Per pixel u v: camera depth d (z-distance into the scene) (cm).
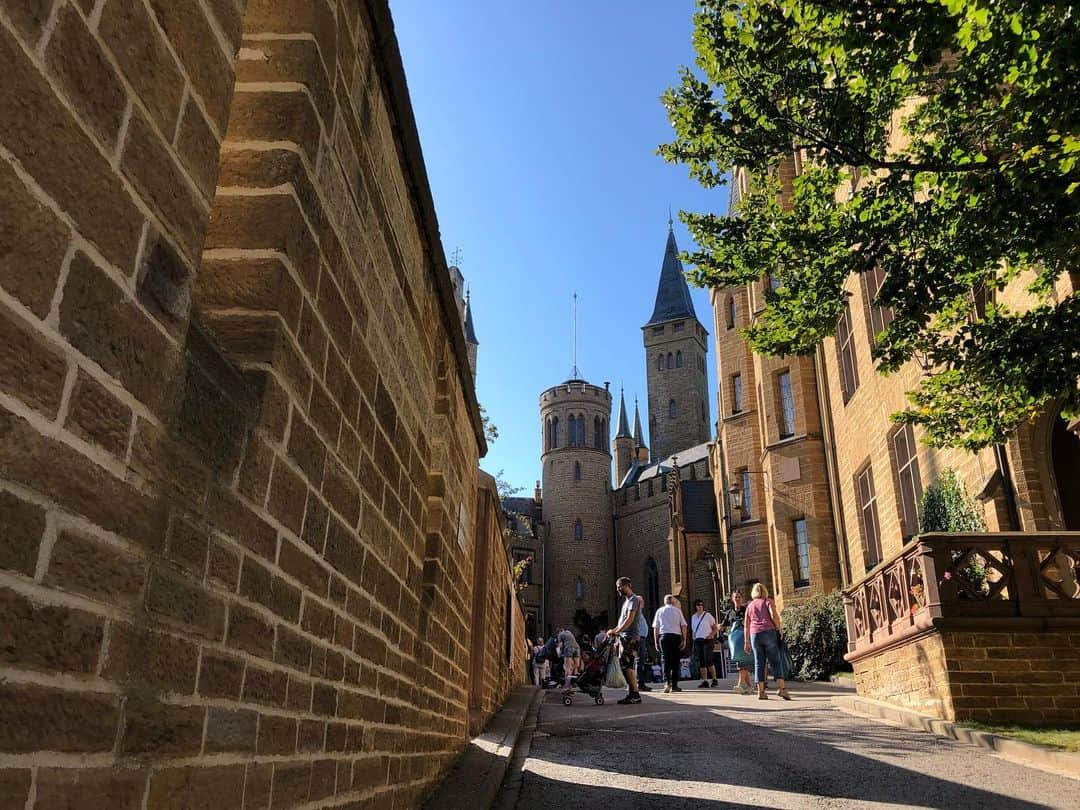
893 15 569
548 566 7619
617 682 1352
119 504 161
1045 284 761
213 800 200
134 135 166
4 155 130
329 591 289
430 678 520
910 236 723
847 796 595
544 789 621
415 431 453
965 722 841
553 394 8100
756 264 818
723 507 4634
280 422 238
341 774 310
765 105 738
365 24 325
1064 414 727
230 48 209
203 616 195
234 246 233
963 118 720
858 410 1947
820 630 1891
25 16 134
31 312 136
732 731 914
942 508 1345
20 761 132
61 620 144
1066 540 897
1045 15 520
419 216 446
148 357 171
